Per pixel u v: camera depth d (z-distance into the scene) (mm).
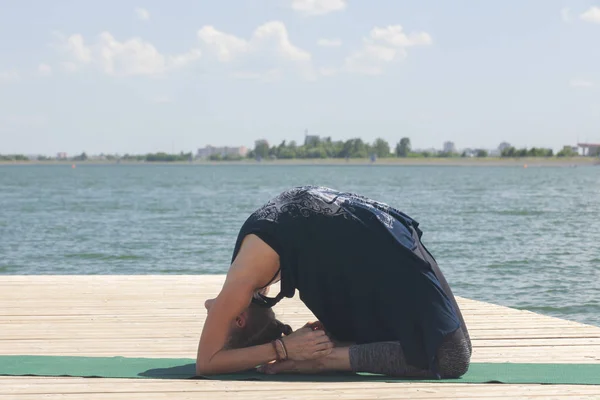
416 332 3355
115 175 110062
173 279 7273
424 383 3350
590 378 3488
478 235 18484
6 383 3342
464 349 3404
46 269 13172
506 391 3230
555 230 19906
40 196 42500
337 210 3369
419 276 3350
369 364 3410
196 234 19328
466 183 66062
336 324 3496
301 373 3508
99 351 4230
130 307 5754
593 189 52094
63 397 3092
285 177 91438
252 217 3418
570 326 5043
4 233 19844
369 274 3340
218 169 173750
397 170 144375
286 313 5598
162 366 3750
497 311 5641
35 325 5043
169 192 48094
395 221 3449
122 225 22266
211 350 3410
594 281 10828
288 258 3330
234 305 3361
